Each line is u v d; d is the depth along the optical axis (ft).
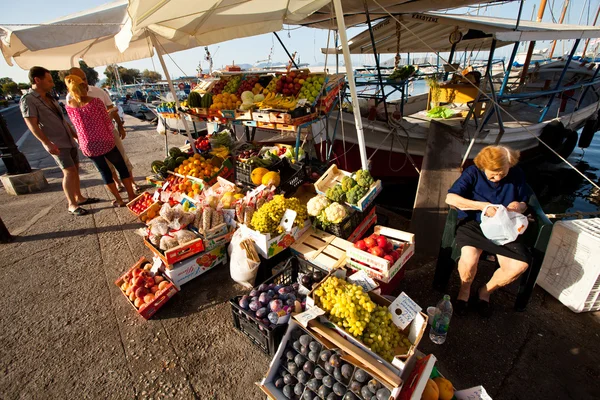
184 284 10.99
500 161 8.25
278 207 10.34
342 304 6.72
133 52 21.01
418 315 6.79
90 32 12.28
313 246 10.78
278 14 16.99
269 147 17.25
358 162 23.56
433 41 26.11
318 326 6.66
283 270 9.58
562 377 7.27
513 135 22.00
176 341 8.82
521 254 8.09
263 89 16.11
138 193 19.19
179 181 16.22
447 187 14.70
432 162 16.06
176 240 10.77
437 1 15.85
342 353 6.20
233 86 17.61
